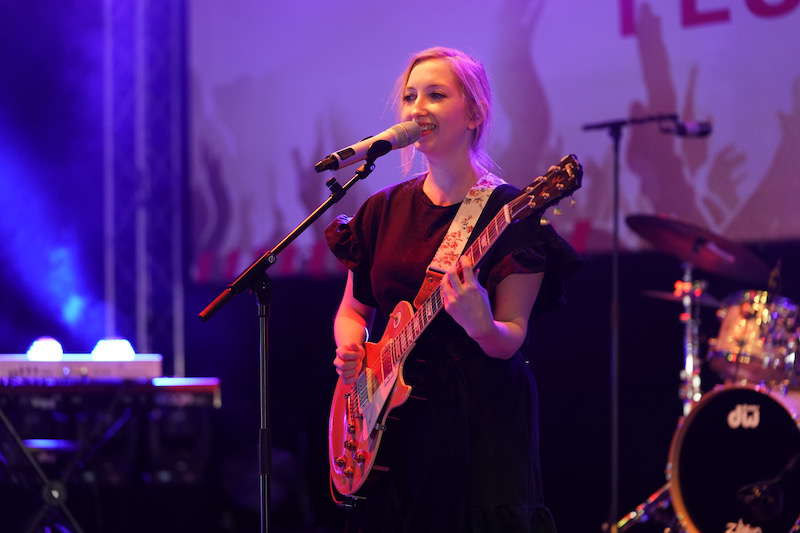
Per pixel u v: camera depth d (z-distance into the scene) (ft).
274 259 21.30
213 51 54.44
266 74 53.16
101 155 56.44
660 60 43.88
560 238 19.57
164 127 55.77
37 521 36.91
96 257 56.34
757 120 41.88
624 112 44.55
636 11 44.47
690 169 43.01
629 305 47.14
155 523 48.47
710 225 42.52
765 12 41.93
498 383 19.36
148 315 55.47
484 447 19.10
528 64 46.50
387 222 21.26
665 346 46.37
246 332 54.19
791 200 41.09
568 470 47.93
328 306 52.85
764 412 33.71
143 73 55.93
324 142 51.62
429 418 19.38
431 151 20.56
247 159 53.26
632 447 46.85
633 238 44.11
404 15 49.93
